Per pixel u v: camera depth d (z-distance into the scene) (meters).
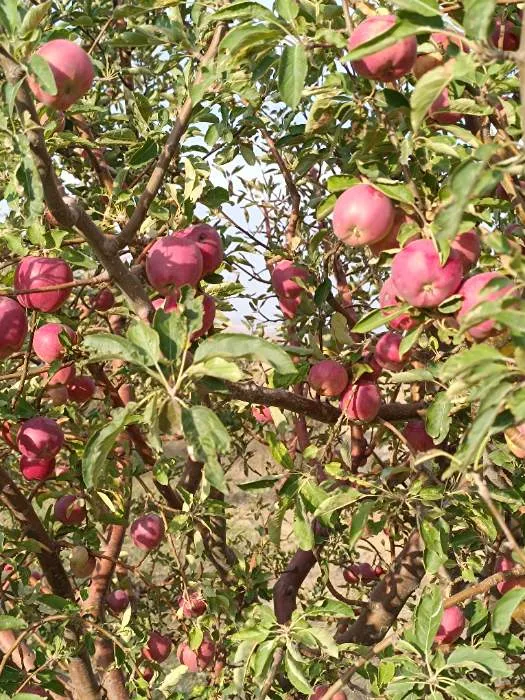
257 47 2.07
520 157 1.76
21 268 2.23
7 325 2.20
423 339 2.28
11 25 1.90
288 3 2.01
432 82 1.85
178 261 2.11
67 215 1.99
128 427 2.63
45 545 2.53
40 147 1.92
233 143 2.69
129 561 4.45
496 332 1.96
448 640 2.34
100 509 2.59
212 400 2.91
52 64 1.98
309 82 2.39
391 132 2.07
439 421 2.09
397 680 2.09
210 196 2.47
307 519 2.22
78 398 2.58
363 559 3.87
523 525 2.38
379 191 2.05
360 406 2.30
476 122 2.30
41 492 2.61
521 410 1.77
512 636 2.21
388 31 1.81
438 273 1.96
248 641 2.24
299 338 2.54
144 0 2.33
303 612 2.26
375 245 2.12
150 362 1.92
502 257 1.95
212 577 2.80
